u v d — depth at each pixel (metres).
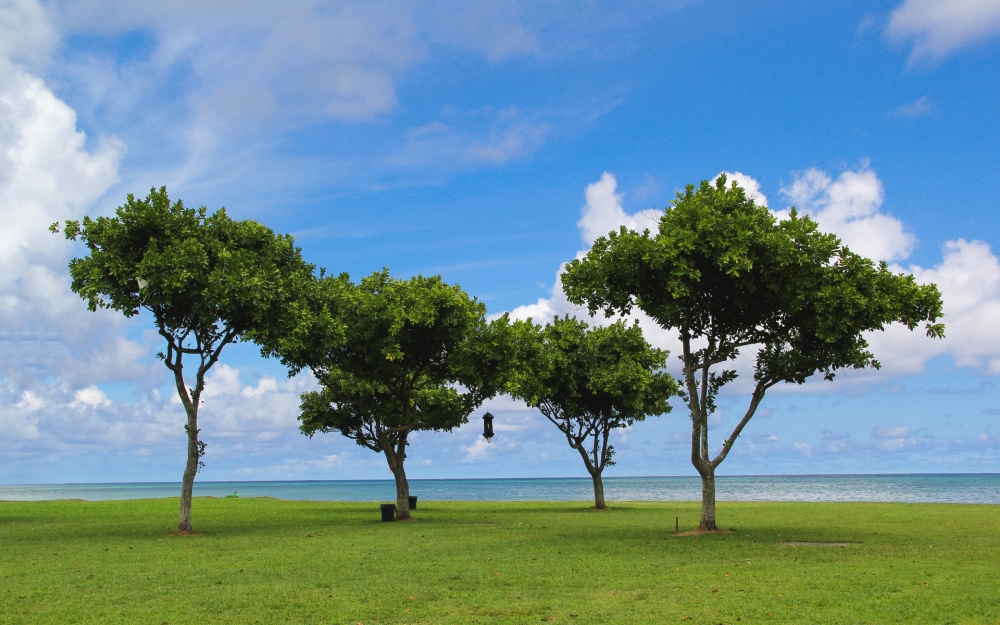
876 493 101.06
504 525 28.81
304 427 40.16
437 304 29.98
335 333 27.31
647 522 30.19
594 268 23.89
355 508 46.28
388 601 12.06
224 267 24.14
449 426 35.12
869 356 23.77
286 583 13.86
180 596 12.55
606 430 43.75
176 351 25.72
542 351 36.62
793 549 19.14
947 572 14.84
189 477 25.58
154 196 24.19
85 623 10.50
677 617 10.73
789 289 22.27
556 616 10.88
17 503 50.50
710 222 21.58
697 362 25.23
